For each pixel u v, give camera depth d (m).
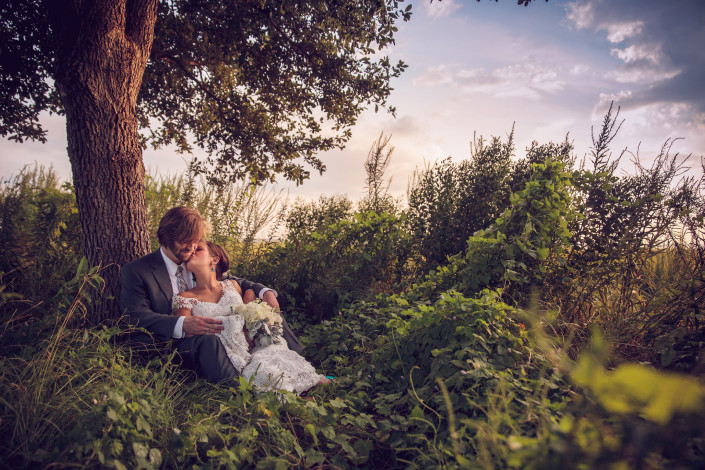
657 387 0.97
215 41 6.07
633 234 3.79
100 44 3.61
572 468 1.21
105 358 2.84
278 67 6.64
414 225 5.57
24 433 2.07
